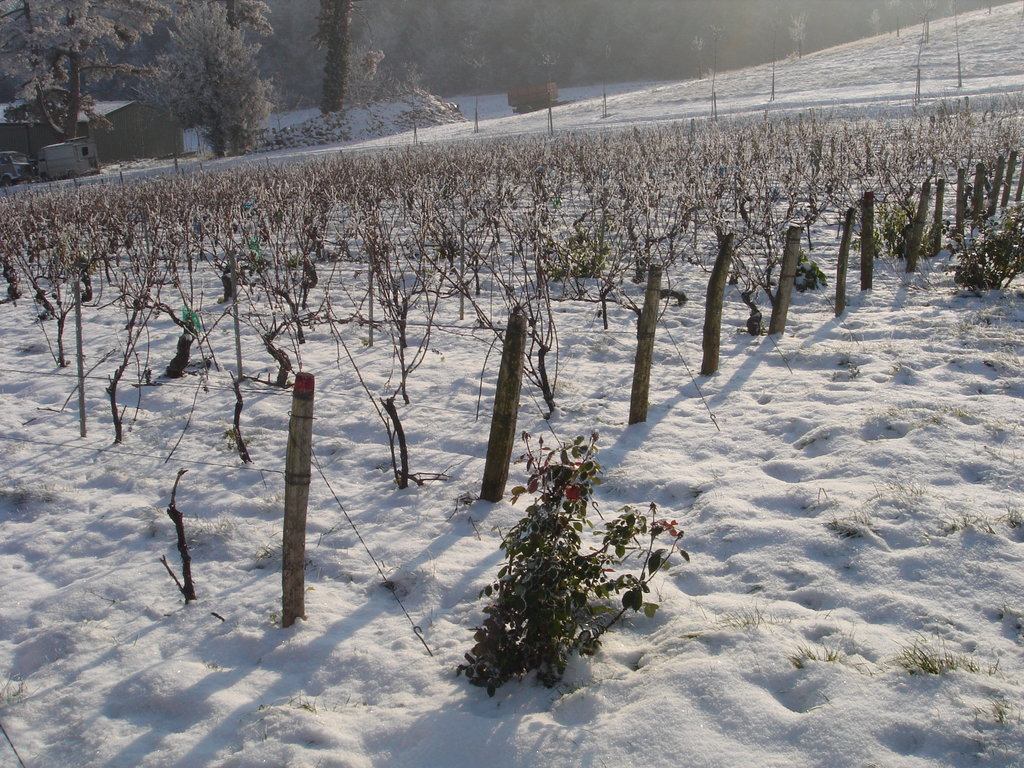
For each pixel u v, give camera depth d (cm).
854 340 753
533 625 344
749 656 340
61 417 699
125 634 407
